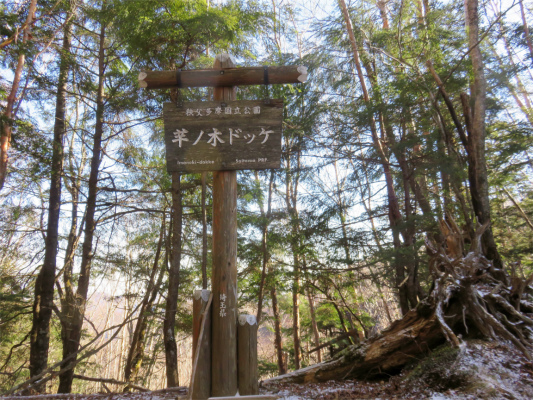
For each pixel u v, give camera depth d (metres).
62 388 8.61
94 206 9.95
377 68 11.15
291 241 10.97
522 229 15.29
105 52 11.51
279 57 12.05
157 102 10.23
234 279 4.06
